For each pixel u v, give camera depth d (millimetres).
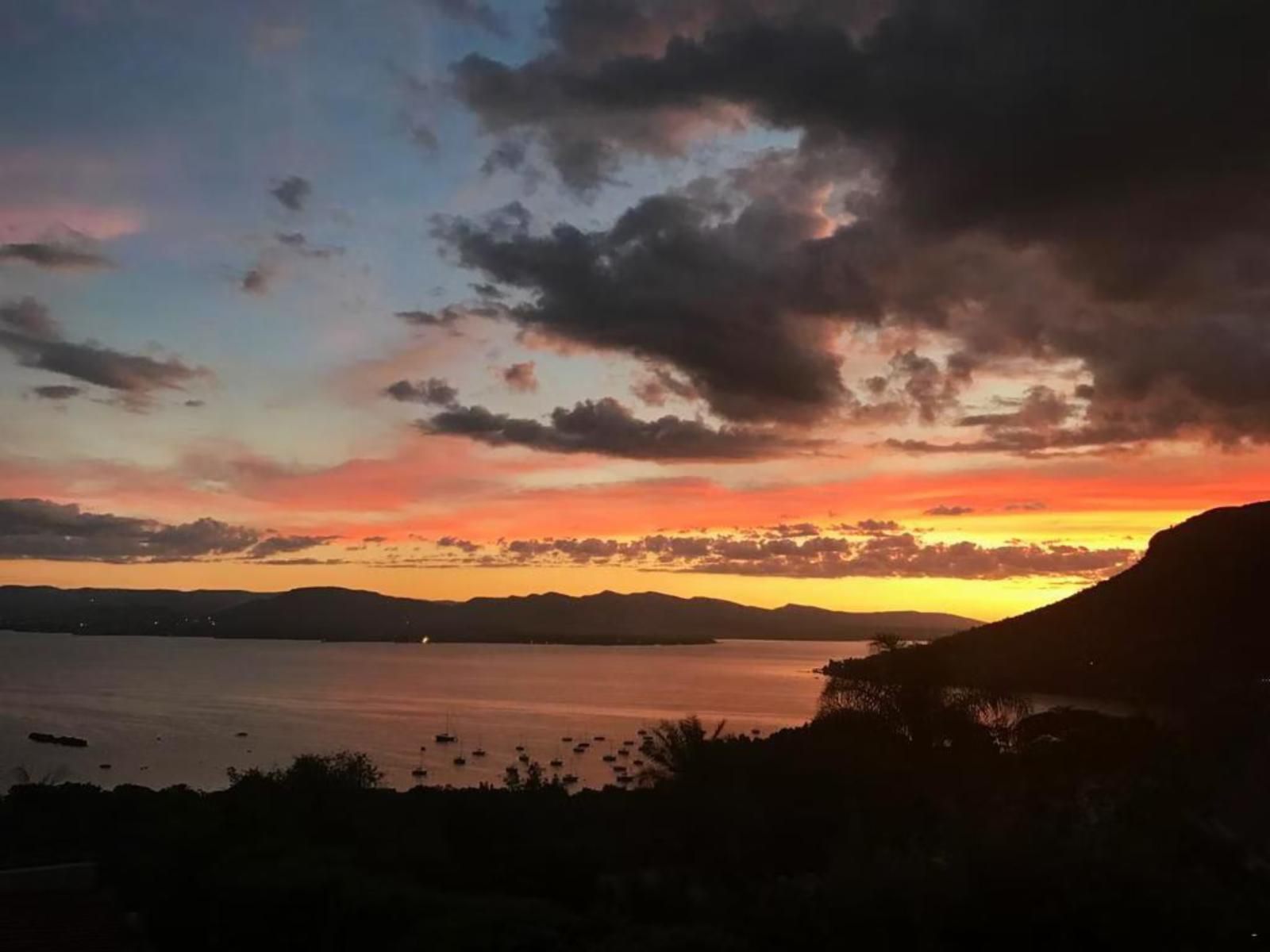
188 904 16469
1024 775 25188
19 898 12992
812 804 22906
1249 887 14805
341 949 15266
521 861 19172
